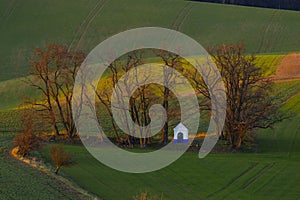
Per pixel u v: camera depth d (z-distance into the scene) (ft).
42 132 337.72
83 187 244.83
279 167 283.59
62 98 380.17
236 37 572.92
